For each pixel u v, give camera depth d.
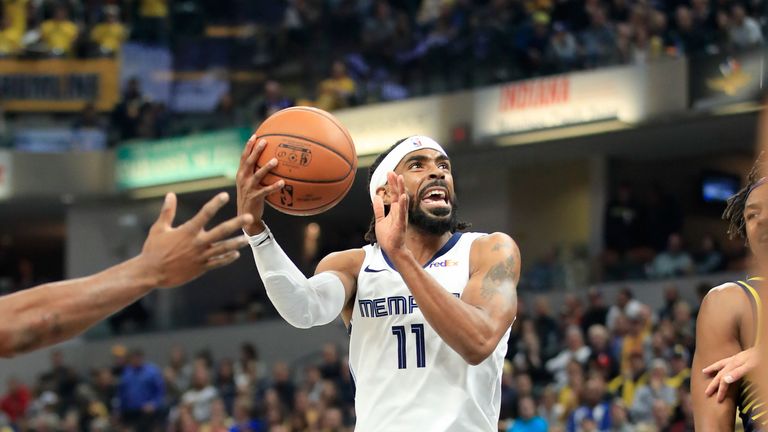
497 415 11.89
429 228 11.98
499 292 11.34
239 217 8.26
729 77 44.38
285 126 11.85
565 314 41.09
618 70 47.69
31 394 49.19
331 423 36.72
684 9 46.72
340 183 11.92
